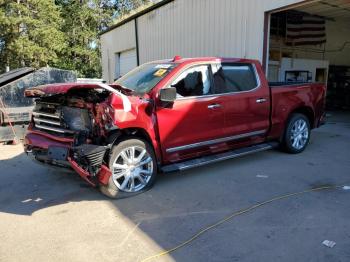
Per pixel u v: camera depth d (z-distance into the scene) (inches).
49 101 182.2
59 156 162.4
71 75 366.3
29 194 186.2
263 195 175.5
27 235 140.9
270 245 127.4
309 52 548.1
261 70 233.9
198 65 201.8
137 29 603.5
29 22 917.8
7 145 314.5
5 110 309.0
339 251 122.2
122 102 169.3
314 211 154.9
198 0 426.9
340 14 496.4
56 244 133.1
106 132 164.6
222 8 387.5
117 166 172.4
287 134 247.6
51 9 995.9
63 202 173.8
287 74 485.1
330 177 201.5
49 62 1095.0
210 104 201.3
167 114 185.3
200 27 428.8
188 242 131.7
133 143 175.6
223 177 204.7
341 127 375.2
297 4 307.4
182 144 193.5
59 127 176.2
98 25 1380.4
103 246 130.8
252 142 230.8
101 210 162.6
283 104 241.8
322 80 534.0
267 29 340.2
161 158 188.1
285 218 148.6
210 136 204.4
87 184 198.8
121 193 174.9
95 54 1338.6
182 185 192.7
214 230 140.2
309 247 125.2
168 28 500.4
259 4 340.5
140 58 604.7
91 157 158.2
